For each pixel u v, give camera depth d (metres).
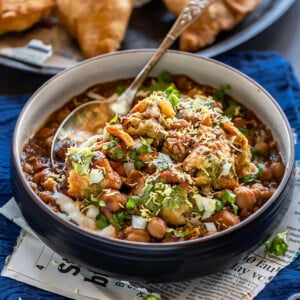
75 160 0.52
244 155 0.54
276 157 0.56
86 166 0.52
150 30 0.73
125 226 0.51
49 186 0.53
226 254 0.50
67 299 0.52
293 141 0.54
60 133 0.57
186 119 0.55
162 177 0.51
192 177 0.52
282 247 0.54
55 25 0.73
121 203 0.51
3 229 0.56
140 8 0.74
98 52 0.69
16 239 0.55
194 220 0.51
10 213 0.56
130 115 0.55
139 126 0.54
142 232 0.50
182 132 0.54
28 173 0.55
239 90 0.59
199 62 0.60
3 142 0.62
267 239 0.54
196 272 0.50
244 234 0.50
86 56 0.70
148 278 0.50
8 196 0.58
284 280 0.53
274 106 0.57
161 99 0.55
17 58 0.68
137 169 0.53
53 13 0.74
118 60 0.60
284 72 0.69
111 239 0.49
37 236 0.53
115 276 0.51
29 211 0.51
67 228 0.49
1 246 0.55
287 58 0.74
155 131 0.53
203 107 0.56
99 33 0.69
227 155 0.53
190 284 0.53
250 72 0.69
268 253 0.54
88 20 0.70
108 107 0.59
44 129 0.58
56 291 0.52
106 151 0.53
